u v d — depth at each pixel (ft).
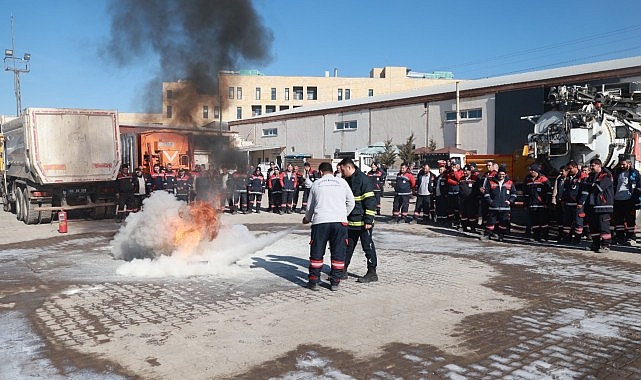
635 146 41.50
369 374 13.70
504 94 102.68
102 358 14.89
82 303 20.80
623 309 19.77
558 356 14.94
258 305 20.39
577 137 38.68
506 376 13.56
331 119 148.25
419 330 17.29
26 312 19.61
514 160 49.57
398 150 121.70
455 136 113.39
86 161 48.03
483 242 37.47
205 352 15.30
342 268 22.82
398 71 283.79
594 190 32.89
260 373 13.79
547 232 37.93
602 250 32.68
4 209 61.57
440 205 48.08
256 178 58.59
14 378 13.57
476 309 19.79
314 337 16.61
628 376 13.56
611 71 87.56
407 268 27.71
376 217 54.90
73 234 41.68
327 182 22.94
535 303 20.65
